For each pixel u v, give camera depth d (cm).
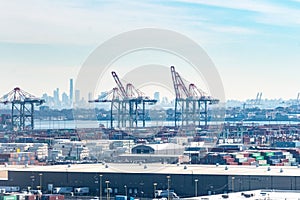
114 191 6456
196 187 6312
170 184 6369
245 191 6059
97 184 6525
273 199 5422
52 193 6544
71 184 6625
